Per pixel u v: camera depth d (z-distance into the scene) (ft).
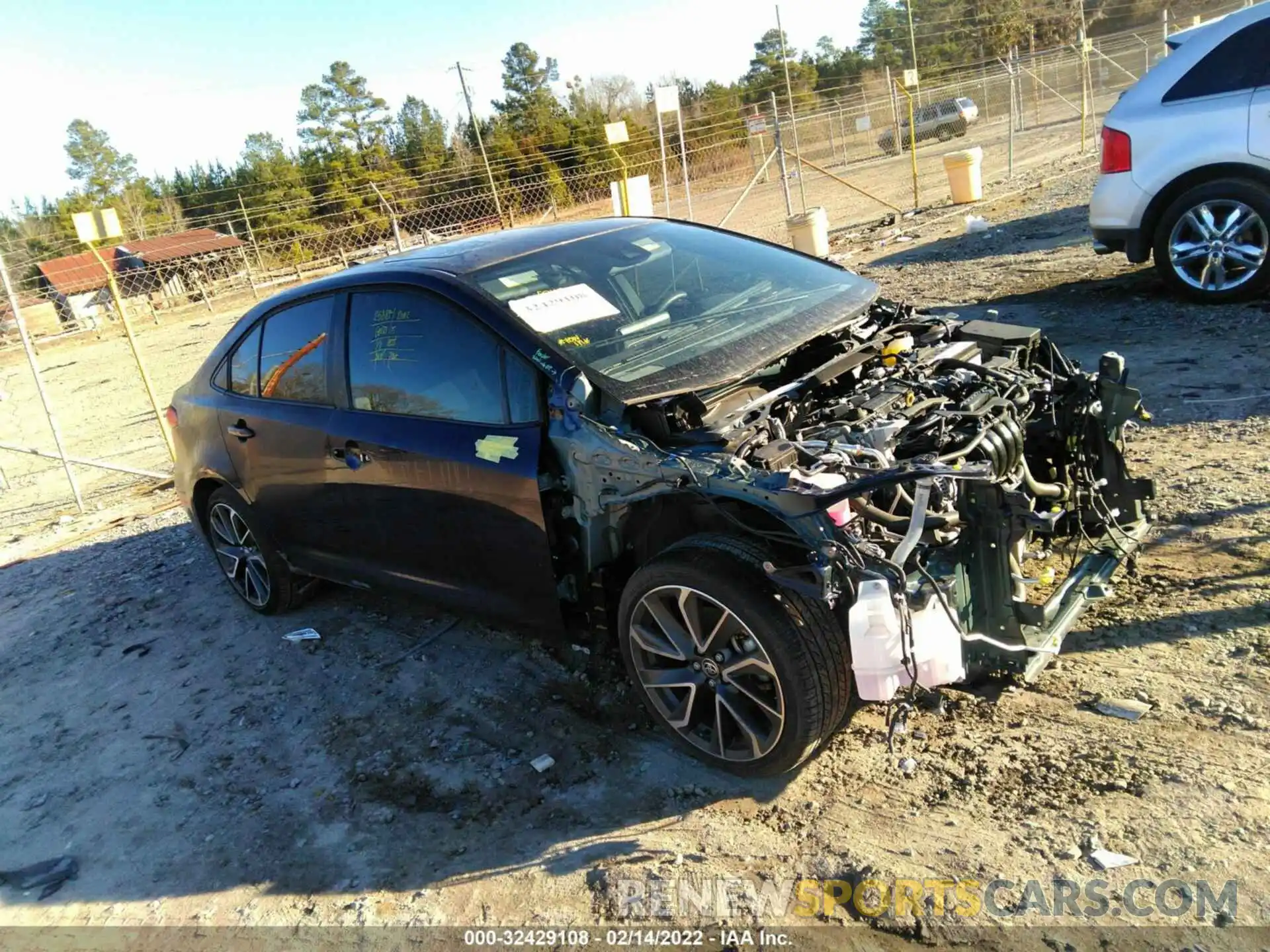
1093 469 12.10
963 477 8.34
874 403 10.48
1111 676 10.42
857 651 8.44
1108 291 26.00
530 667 13.47
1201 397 17.61
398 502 12.63
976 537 9.38
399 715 12.94
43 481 34.01
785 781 10.05
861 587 8.41
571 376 10.57
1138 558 12.60
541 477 10.71
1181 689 9.96
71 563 22.86
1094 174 50.80
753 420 10.48
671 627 10.24
